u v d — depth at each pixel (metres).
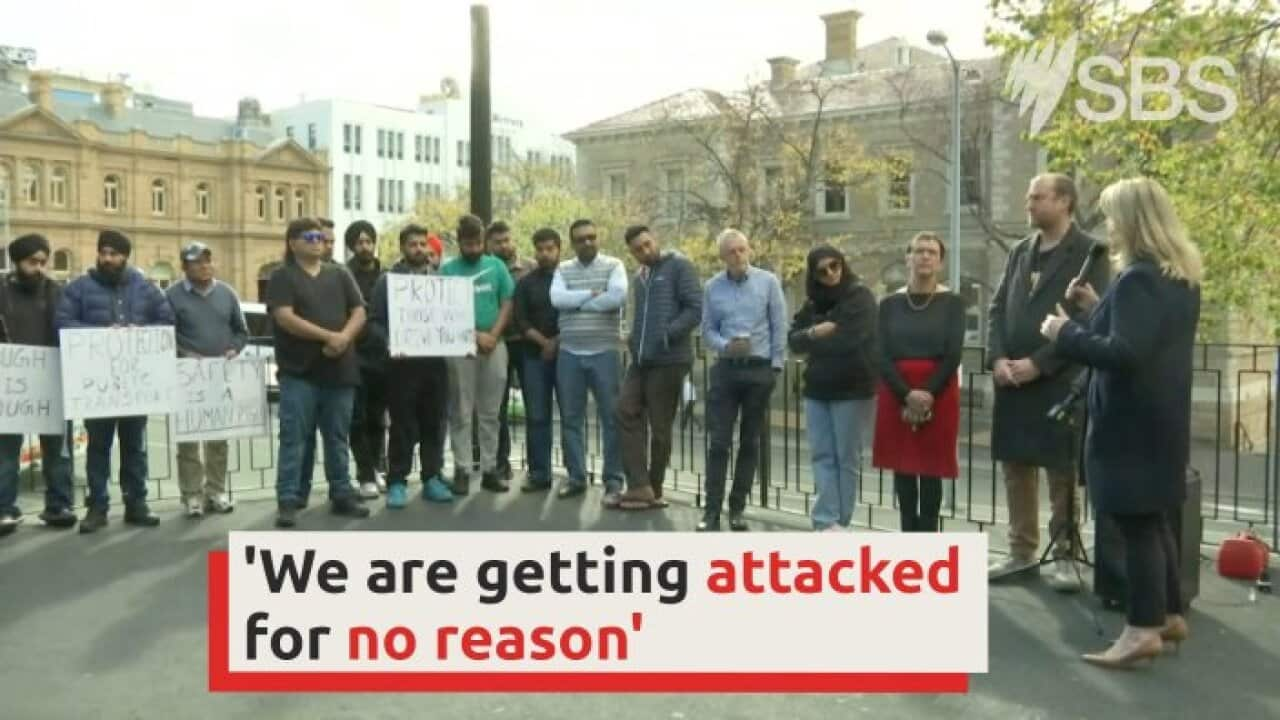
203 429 8.03
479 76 10.07
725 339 7.53
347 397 8.06
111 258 7.68
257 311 22.25
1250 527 7.53
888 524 8.38
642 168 46.69
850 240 41.03
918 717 4.36
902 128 36.59
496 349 8.81
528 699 4.58
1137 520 4.82
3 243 63.94
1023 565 6.34
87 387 7.50
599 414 8.56
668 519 7.98
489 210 10.18
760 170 39.00
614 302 8.43
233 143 78.50
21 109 68.25
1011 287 6.16
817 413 7.20
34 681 4.77
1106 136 13.20
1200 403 14.34
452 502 8.58
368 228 9.13
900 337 6.50
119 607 5.83
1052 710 4.41
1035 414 6.02
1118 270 4.79
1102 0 12.94
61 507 7.81
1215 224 12.96
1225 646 5.17
